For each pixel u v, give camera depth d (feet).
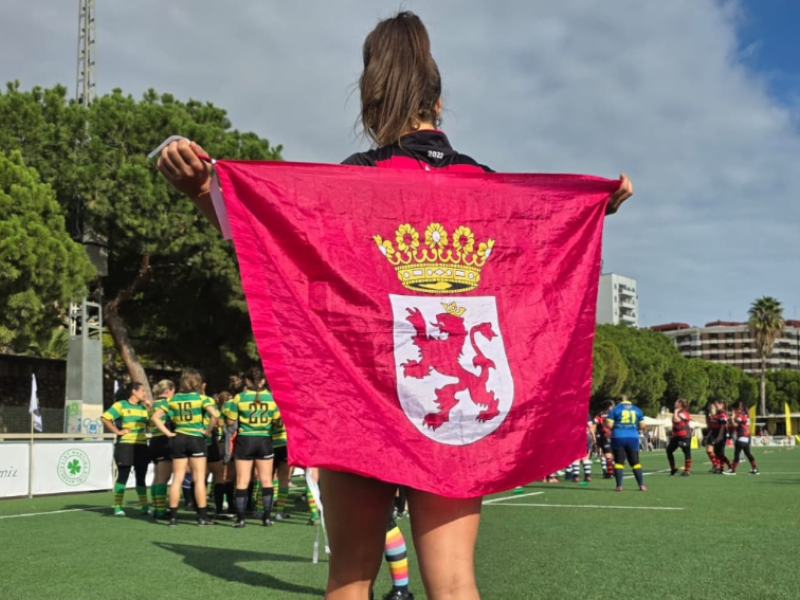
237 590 18.88
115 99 84.17
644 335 260.42
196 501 34.65
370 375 6.47
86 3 101.60
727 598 16.37
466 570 6.27
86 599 17.80
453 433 6.44
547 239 7.14
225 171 6.76
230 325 94.48
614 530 28.14
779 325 304.30
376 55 7.32
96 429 79.05
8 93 82.28
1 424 79.36
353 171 6.91
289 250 6.68
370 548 6.44
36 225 69.82
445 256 6.81
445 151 7.29
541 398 6.72
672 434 68.64
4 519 36.50
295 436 6.30
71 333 82.53
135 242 83.41
